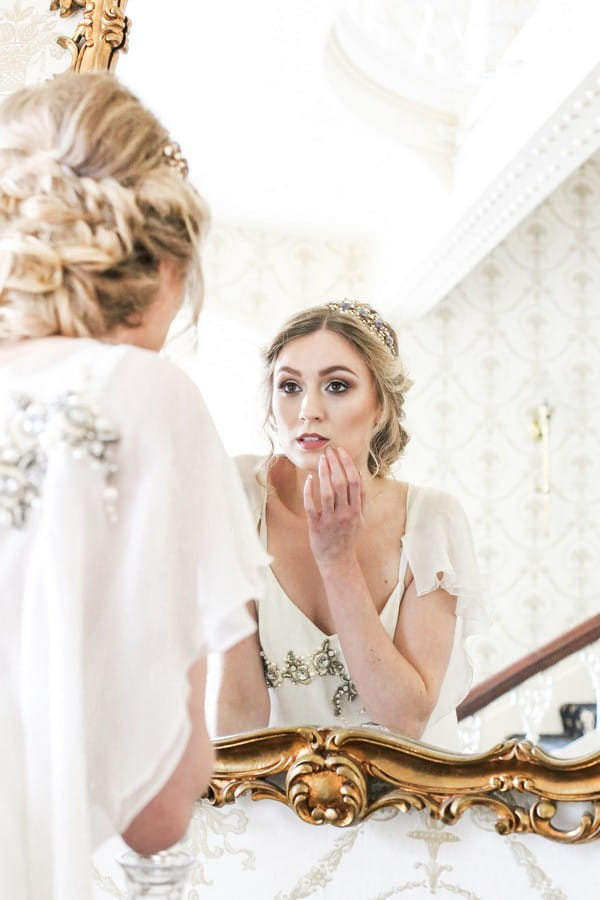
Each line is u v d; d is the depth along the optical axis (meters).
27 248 0.92
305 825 1.57
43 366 0.93
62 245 0.93
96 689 0.90
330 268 1.73
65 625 0.84
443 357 1.58
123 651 0.88
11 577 0.88
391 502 1.58
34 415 0.90
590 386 1.54
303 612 1.58
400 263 1.59
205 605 0.91
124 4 1.68
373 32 2.44
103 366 0.93
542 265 1.57
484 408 1.56
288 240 1.75
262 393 1.63
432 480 1.56
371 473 1.58
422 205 2.59
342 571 1.53
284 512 1.60
